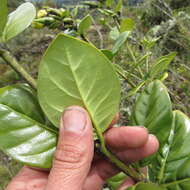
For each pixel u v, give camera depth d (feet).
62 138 0.47
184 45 1.83
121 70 0.88
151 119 0.60
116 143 0.59
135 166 0.60
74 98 0.45
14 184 0.68
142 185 0.50
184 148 0.60
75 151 0.47
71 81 0.43
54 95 0.45
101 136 0.49
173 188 0.56
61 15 0.77
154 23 2.13
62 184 0.48
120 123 1.40
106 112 0.47
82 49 0.41
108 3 0.96
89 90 0.45
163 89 0.60
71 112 0.45
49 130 0.52
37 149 0.51
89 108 0.47
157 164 0.60
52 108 0.46
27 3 0.51
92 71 0.43
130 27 0.91
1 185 1.83
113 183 0.77
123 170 0.54
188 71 1.73
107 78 0.44
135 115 0.62
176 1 2.63
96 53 0.42
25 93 0.53
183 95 1.65
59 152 0.48
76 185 0.49
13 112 0.51
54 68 0.42
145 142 0.57
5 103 0.51
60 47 0.40
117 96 0.46
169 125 0.59
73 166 0.48
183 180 0.56
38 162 0.50
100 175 0.71
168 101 0.59
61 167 0.48
